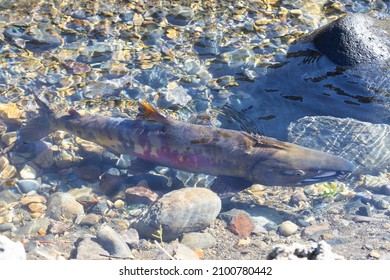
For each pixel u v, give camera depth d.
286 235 1.38
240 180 1.49
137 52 1.85
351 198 1.47
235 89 1.73
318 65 1.77
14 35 1.90
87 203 1.46
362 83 1.70
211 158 1.48
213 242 1.36
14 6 2.01
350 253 1.32
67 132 1.60
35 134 1.61
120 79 1.76
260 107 1.68
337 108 1.66
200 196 1.39
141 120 1.52
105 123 1.55
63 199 1.44
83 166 1.55
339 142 1.55
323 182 1.46
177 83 1.75
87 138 1.57
